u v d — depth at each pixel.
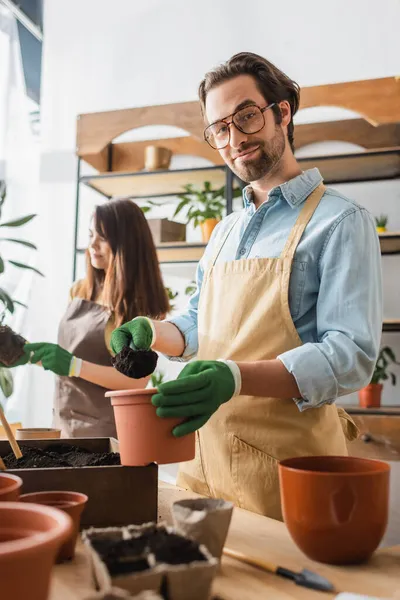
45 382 3.37
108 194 3.40
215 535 0.68
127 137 3.47
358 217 1.20
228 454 1.20
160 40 3.48
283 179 1.37
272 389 1.03
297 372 1.02
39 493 0.76
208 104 1.33
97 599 0.45
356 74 3.11
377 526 0.71
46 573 0.48
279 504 1.14
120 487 0.87
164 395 0.84
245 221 1.42
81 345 1.92
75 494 0.77
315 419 1.17
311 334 1.24
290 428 1.17
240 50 3.32
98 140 3.02
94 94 3.56
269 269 1.25
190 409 0.85
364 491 0.69
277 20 3.26
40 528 0.54
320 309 1.18
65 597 0.61
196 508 0.74
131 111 2.98
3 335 1.30
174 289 3.29
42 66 3.66
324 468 0.80
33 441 1.16
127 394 0.85
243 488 1.18
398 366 2.86
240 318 1.26
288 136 1.39
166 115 2.92
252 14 3.31
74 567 0.71
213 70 1.32
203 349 1.33
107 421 1.88
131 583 0.53
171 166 3.36
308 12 3.21
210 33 3.38
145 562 0.57
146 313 1.93
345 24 3.15
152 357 1.05
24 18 3.62
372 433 2.56
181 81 3.42
